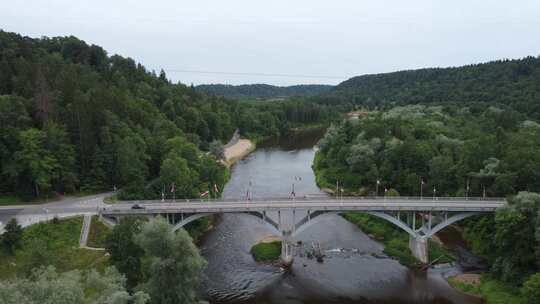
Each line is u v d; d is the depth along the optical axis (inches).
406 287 2250.2
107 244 1819.6
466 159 3159.5
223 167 4495.6
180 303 1518.2
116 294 1145.4
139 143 3147.1
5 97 2896.2
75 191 2898.6
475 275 2341.3
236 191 3902.6
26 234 2119.8
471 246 2746.1
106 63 5428.2
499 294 2055.9
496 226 2276.1
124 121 3412.9
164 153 3395.7
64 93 3331.7
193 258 1534.2
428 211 2603.3
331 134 5246.1
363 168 3914.9
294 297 2155.5
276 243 2736.2
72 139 2974.9
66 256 2073.1
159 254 1541.6
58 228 2247.8
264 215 2508.6
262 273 2395.4
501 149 3221.0
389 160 3698.3
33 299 1045.2
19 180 2709.2
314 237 2955.2
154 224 1550.2
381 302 2112.5
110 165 2994.6
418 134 4429.1
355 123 5310.0
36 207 2561.5
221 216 3319.4
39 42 5191.9
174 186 2893.7
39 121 2935.5
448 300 2111.2
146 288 1509.6
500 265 2209.6
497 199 2716.5
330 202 2664.9
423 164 3513.8
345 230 3105.3
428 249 2625.5
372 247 2787.9
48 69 3779.5
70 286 1091.9
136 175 2950.3
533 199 2113.7
